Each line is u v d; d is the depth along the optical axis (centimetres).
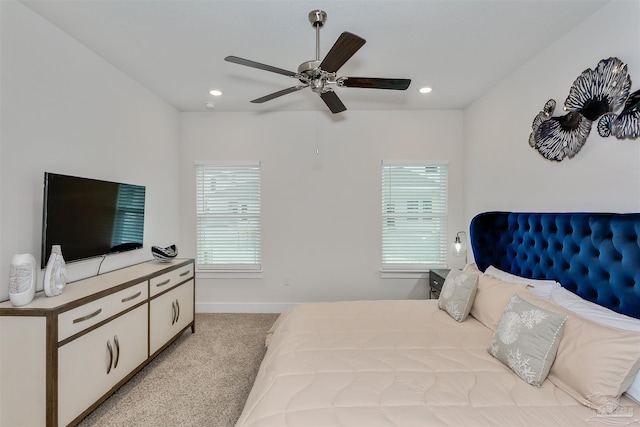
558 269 195
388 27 196
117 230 247
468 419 108
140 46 222
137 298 221
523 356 137
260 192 365
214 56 237
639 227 141
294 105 343
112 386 195
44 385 152
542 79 224
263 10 180
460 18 187
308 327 195
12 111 172
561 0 170
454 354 159
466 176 350
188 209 367
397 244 365
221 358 257
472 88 295
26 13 179
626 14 158
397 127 360
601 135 173
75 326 166
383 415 110
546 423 106
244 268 368
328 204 363
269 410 115
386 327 196
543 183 223
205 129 364
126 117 270
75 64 214
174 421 180
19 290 157
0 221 167
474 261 300
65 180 195
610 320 145
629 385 115
